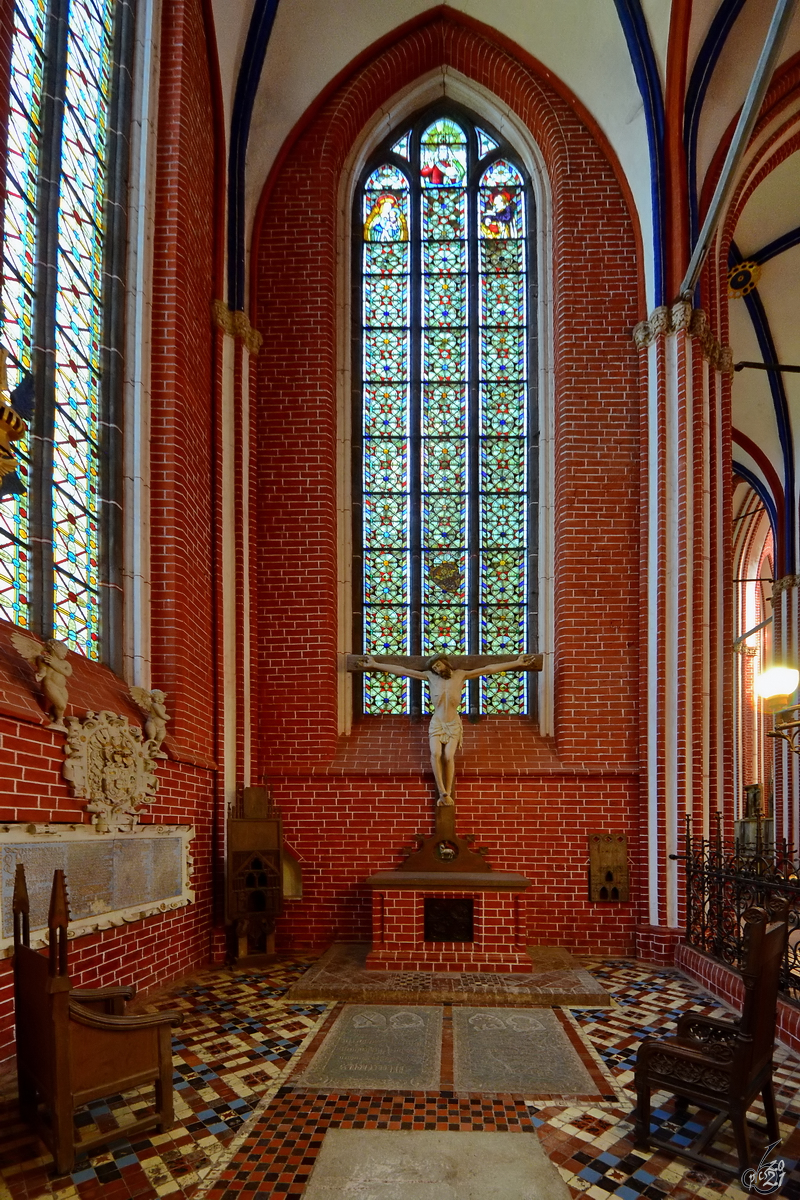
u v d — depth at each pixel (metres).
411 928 7.36
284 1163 3.73
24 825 4.61
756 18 8.87
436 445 10.16
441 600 9.95
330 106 9.84
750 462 17.88
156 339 7.19
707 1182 3.60
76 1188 3.51
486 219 10.45
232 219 9.21
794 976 5.75
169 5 7.52
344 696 9.54
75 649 6.10
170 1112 4.11
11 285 5.32
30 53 5.62
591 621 9.12
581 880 8.66
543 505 9.82
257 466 9.46
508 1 9.27
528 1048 5.35
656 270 9.14
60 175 5.89
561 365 9.52
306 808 8.91
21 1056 3.97
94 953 5.54
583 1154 3.86
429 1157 3.80
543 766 8.91
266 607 9.30
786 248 13.16
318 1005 6.37
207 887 7.92
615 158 9.62
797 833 16.66
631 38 8.80
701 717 8.51
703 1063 3.79
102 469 6.69
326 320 9.66
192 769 7.50
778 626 16.92
